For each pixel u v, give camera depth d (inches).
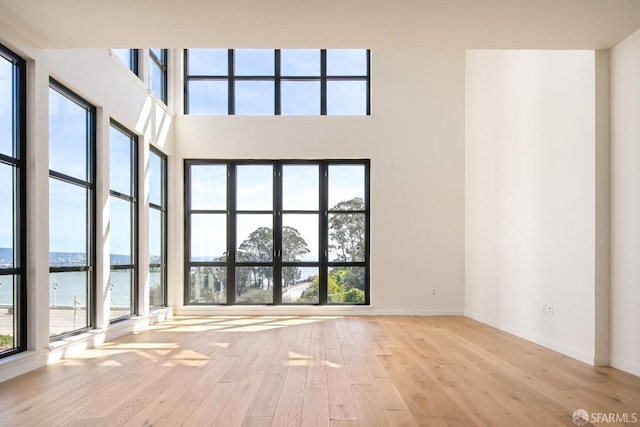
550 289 206.1
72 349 191.2
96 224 216.2
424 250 320.5
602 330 174.6
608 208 174.2
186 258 324.2
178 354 193.8
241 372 164.1
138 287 262.7
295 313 316.8
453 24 155.6
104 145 218.5
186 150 323.3
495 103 266.8
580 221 183.9
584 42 169.6
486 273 279.7
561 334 197.6
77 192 203.8
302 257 326.0
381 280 319.3
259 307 316.5
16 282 162.9
